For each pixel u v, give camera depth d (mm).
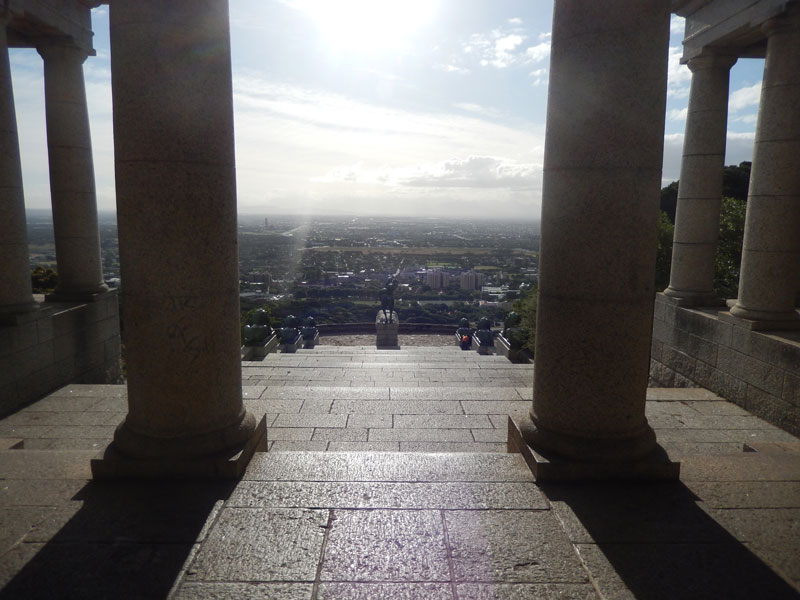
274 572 3316
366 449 6426
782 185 7629
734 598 3158
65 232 9625
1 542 3602
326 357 15977
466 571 3344
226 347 4594
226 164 4406
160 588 3180
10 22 8266
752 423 7430
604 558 3496
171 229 4207
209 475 4426
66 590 3162
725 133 9664
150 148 4102
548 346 4637
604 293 4328
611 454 4457
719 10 8844
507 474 4562
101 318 9914
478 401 8102
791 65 7438
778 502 4195
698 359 9234
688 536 3748
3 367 7387
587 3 4117
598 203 4234
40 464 4754
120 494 4195
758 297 7977
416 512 3977
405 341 29141
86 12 9617
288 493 4219
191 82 4121
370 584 3221
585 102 4180
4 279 7770
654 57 4125
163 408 4461
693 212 9859
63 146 9422
